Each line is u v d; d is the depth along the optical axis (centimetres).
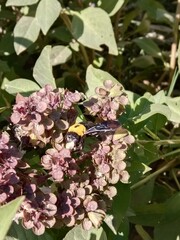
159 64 52
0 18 47
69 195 25
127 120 31
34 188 24
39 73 33
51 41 49
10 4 37
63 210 25
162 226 33
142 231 34
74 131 26
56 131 26
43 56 33
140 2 49
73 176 26
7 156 24
